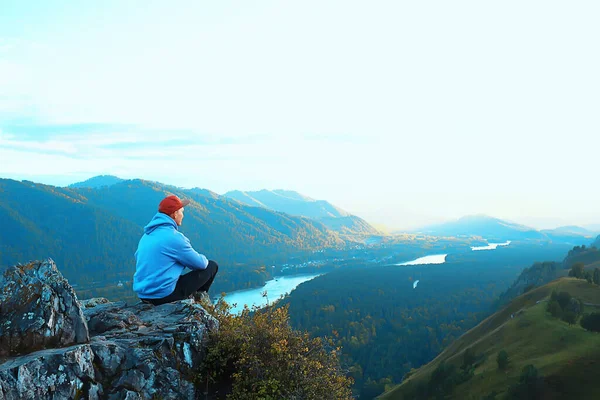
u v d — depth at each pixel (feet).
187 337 20.59
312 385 20.72
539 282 528.63
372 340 463.01
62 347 17.29
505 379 212.43
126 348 18.58
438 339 469.57
